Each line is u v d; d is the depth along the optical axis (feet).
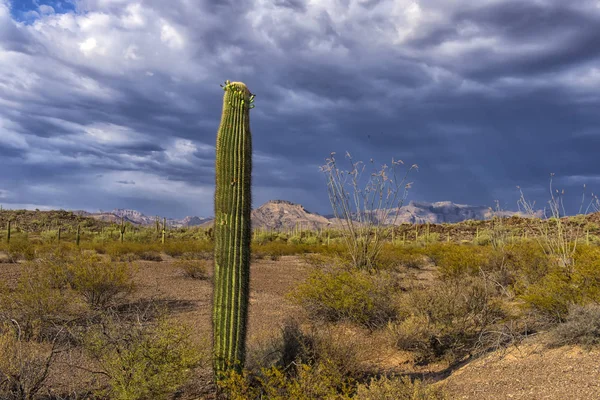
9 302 27.04
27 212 261.24
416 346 25.88
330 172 45.29
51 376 19.58
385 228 44.45
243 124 19.42
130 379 16.44
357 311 30.30
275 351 21.12
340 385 19.03
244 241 18.85
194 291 47.21
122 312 32.14
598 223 119.85
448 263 46.75
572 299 24.91
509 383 19.07
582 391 17.04
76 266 34.88
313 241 144.56
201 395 18.95
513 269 43.73
